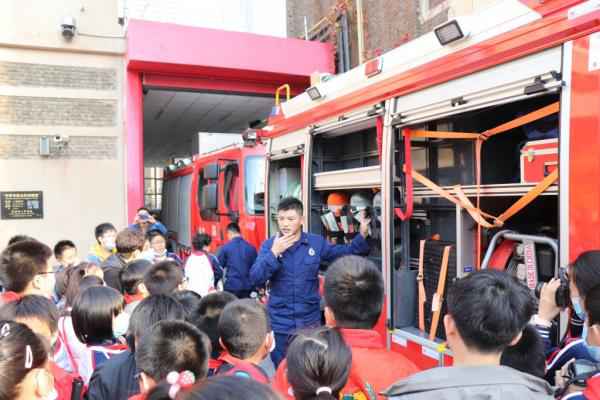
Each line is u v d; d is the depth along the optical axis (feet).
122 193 28.48
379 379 5.75
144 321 7.13
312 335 5.26
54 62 27.20
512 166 10.44
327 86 13.24
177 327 5.67
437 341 9.60
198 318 7.91
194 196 29.27
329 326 6.32
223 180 24.38
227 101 36.17
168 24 27.96
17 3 26.20
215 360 7.59
